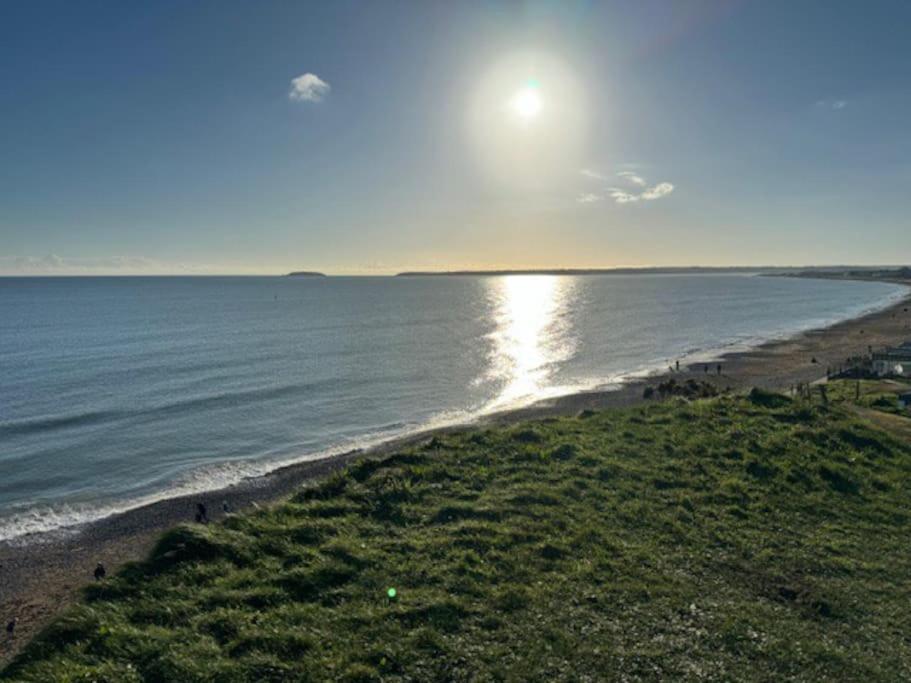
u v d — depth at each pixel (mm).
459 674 11820
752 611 14133
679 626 13484
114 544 25438
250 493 31406
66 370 64812
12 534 26578
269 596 14656
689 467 23875
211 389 56375
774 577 15766
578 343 91188
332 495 22016
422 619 13688
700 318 130750
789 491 21484
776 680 11680
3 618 19094
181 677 11531
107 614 14055
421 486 22172
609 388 57406
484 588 15062
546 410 48688
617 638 13016
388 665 12031
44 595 20844
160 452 38562
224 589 15055
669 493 21406
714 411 31953
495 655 12406
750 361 71312
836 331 99688
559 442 27562
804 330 103625
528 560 16531
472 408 51344
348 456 37812
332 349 83062
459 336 99375
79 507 29859
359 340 93125
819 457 24594
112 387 56719
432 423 46375
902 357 63781
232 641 12781
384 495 21266
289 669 11859
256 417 47219
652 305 172500
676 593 14891
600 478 22891
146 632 13219
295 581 15375
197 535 17875
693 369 66938
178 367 67562
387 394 55938
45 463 36125
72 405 49625
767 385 54906
